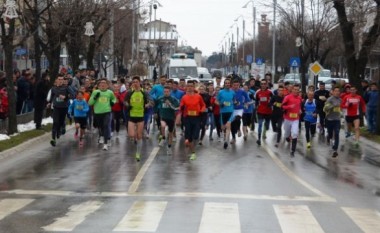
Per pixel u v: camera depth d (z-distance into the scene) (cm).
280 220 1412
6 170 2173
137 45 9019
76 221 1373
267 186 1902
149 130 3662
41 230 1281
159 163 2377
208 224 1358
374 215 1518
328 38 6334
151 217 1426
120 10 6381
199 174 2116
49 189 1797
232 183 1942
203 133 3119
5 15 2847
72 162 2383
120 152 2708
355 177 2153
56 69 3888
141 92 2455
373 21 3978
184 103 2480
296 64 6047
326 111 2723
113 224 1348
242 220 1406
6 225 1328
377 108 3544
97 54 7100
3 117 3247
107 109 2778
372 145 3173
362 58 4078
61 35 3912
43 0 3966
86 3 4403
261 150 2883
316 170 2294
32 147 2856
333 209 1576
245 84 3762
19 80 3603
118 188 1825
